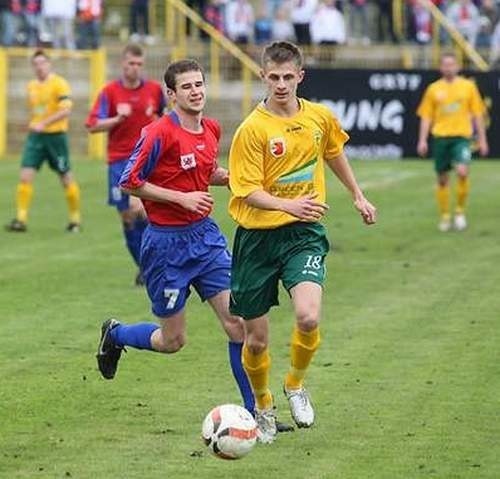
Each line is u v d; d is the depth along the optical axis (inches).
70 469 735.7
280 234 789.9
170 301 829.8
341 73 2947.8
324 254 796.0
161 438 799.1
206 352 1034.1
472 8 3351.4
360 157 2960.1
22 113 2992.1
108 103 1369.3
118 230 1776.6
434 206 2071.9
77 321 1155.3
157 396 898.7
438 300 1264.8
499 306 1233.4
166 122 829.8
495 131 2947.8
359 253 1567.4
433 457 759.1
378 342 1071.6
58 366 984.9
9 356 1018.1
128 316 1178.0
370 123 2952.8
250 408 811.4
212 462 749.3
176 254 826.2
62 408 866.1
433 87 1831.9
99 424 829.8
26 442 789.2
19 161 2812.5
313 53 3223.4
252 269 795.4
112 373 876.0
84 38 3065.9
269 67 786.8
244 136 786.8
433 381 940.6
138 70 1369.3
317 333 784.9
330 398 893.2
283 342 1071.6
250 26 3267.7
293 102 796.0
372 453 767.7
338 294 1293.1
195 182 837.2
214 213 1964.8
